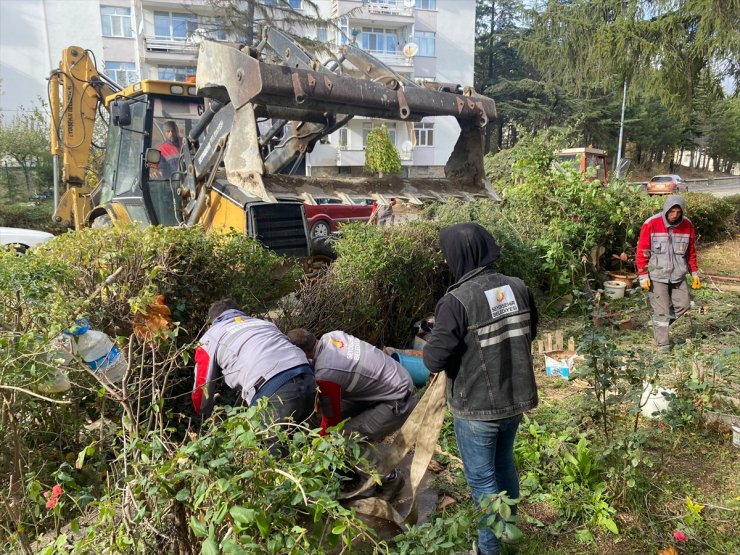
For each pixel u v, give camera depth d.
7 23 26.17
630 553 2.97
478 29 46.62
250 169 4.37
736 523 3.16
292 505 1.79
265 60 5.16
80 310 3.18
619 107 40.91
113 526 1.82
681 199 5.59
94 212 7.83
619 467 3.29
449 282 6.40
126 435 2.27
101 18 27.48
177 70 28.61
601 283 8.43
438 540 2.11
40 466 2.86
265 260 4.46
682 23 12.92
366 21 32.62
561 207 8.20
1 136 18.83
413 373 4.79
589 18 14.99
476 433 2.65
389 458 3.27
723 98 14.52
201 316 4.09
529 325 2.76
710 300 7.75
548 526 3.17
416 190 5.34
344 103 4.57
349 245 5.43
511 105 40.66
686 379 4.11
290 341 3.37
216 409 2.17
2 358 2.48
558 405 4.62
